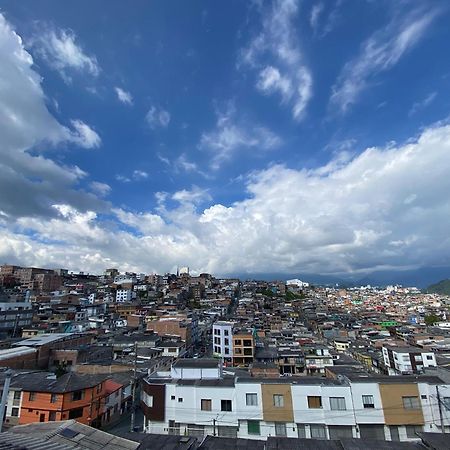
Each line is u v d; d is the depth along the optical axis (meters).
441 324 137.62
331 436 37.41
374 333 120.75
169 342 84.44
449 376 43.94
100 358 71.75
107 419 46.69
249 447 25.72
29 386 42.50
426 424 37.09
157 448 24.44
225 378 46.12
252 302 192.88
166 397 40.78
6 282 181.50
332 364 73.25
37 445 13.41
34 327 97.69
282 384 39.66
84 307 129.25
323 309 189.88
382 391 38.50
